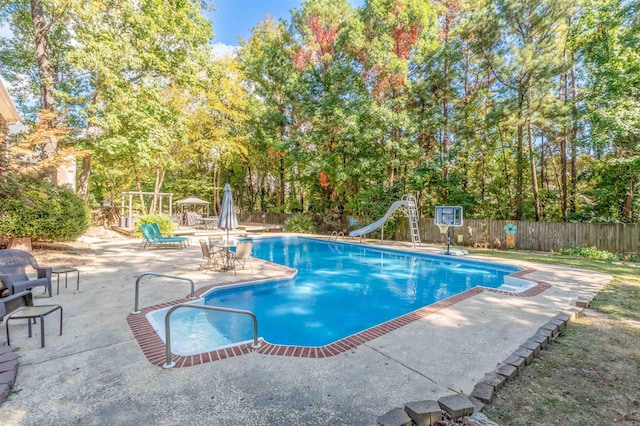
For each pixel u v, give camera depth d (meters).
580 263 10.12
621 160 11.59
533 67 13.08
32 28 13.89
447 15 18.05
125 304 5.31
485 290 6.61
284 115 21.08
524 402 2.75
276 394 2.79
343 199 20.62
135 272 7.84
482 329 4.41
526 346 3.77
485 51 14.59
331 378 3.07
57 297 5.66
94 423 2.37
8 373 2.95
